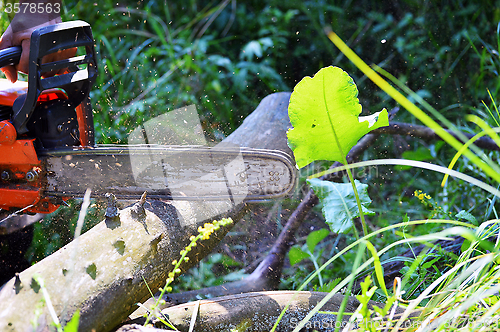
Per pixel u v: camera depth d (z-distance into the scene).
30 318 0.87
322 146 1.18
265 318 1.12
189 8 4.80
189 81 3.82
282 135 2.15
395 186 2.76
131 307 1.06
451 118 3.38
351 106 1.09
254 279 1.80
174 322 1.06
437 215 1.67
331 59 4.36
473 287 0.93
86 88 1.55
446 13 4.13
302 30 4.64
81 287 0.96
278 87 3.89
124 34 4.35
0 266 1.75
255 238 2.22
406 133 2.49
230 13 4.77
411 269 1.15
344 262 1.97
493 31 3.79
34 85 1.34
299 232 2.35
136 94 3.58
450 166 0.91
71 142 1.55
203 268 1.99
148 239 1.14
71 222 2.06
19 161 1.45
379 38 4.29
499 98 2.94
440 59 3.85
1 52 1.42
